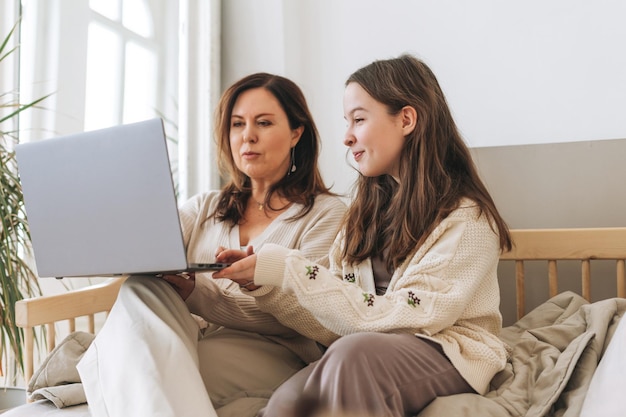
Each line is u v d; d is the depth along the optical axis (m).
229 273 1.01
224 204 1.47
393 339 0.92
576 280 1.71
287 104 1.45
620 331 0.97
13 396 1.42
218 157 1.53
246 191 1.47
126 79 2.12
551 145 1.78
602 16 1.82
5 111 1.69
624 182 1.71
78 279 1.89
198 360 1.02
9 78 1.70
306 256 1.32
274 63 2.29
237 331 1.26
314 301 1.01
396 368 0.90
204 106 2.28
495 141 1.94
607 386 0.88
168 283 1.12
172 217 0.88
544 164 1.79
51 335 1.30
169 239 0.89
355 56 2.17
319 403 0.83
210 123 2.25
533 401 1.01
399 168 1.21
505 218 1.81
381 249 1.23
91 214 0.95
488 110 1.95
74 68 1.90
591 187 1.74
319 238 1.35
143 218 0.91
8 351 1.62
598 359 1.10
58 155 0.97
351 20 2.18
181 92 2.26
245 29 2.34
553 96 1.88
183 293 1.16
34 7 1.79
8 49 1.70
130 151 0.90
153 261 0.91
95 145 0.93
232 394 1.12
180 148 2.25
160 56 2.27
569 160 1.76
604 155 1.73
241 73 2.34
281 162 1.44
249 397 1.07
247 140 1.42
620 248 1.50
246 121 1.42
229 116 1.46
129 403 0.86
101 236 0.95
